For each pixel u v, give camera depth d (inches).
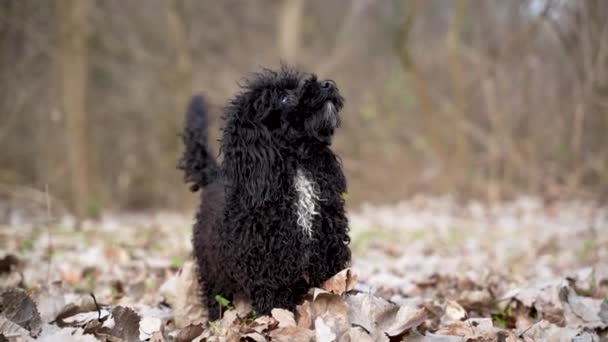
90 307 187.9
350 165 668.1
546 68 604.7
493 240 379.2
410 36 668.7
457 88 615.8
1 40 626.5
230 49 740.7
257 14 779.4
